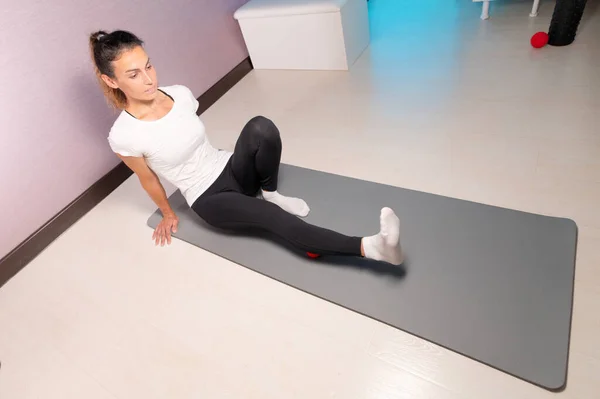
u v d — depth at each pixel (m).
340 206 1.46
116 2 1.80
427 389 0.96
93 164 1.87
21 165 1.59
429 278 1.15
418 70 2.21
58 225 1.75
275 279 1.29
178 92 1.27
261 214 1.23
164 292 1.36
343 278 1.23
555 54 2.01
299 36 2.36
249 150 1.28
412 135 1.76
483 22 2.48
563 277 1.08
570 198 1.30
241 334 1.17
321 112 2.09
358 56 2.49
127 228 1.69
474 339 1.00
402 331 1.07
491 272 1.13
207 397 1.05
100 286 1.44
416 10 2.85
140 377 1.14
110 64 1.03
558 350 0.94
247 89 2.51
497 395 0.91
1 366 1.26
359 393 0.98
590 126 1.55
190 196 1.35
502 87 1.90
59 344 1.28
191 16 2.20
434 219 1.32
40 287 1.51
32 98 1.57
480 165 1.51
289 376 1.05
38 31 1.54
